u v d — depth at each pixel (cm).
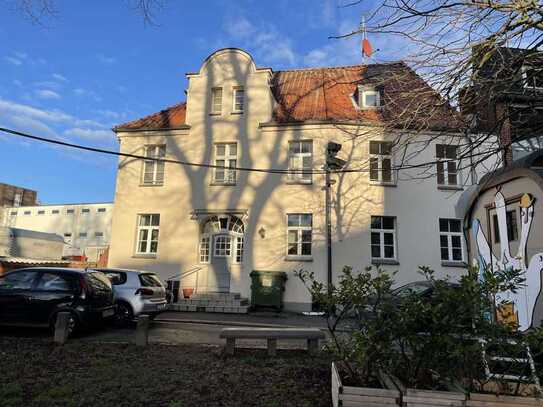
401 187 1680
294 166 1759
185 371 607
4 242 2458
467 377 408
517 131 658
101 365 634
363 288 464
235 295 1642
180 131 1858
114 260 1797
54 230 5019
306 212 1686
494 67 554
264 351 759
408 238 1647
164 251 1766
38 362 646
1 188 6569
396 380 424
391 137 753
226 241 1739
